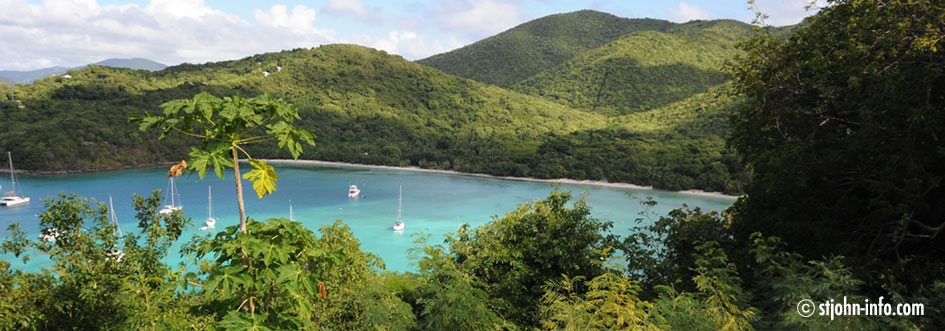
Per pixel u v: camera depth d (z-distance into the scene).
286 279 3.55
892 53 10.51
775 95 13.96
